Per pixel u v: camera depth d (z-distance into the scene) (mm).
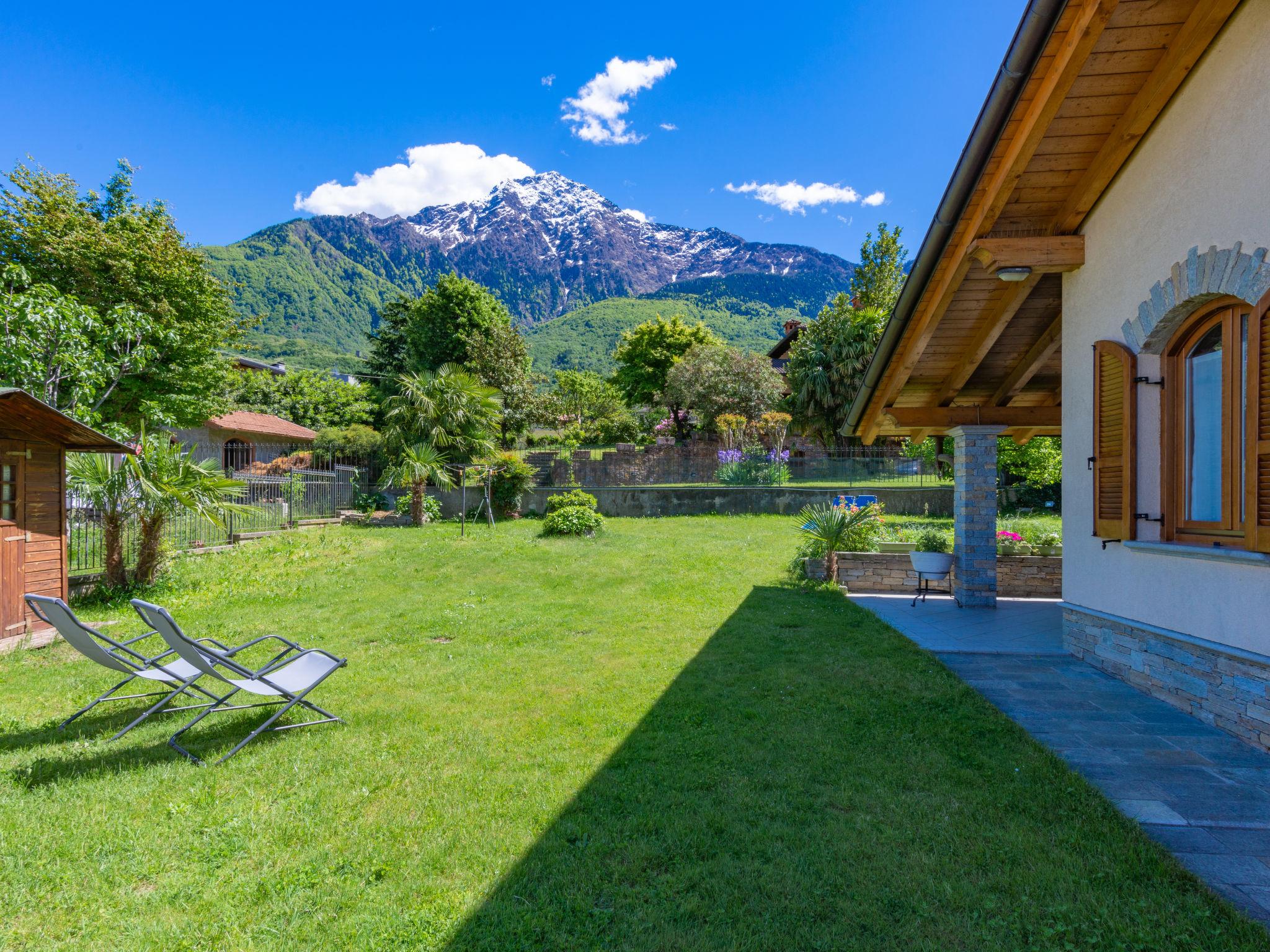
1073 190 5801
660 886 2670
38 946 2303
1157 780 3684
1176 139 4734
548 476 22266
